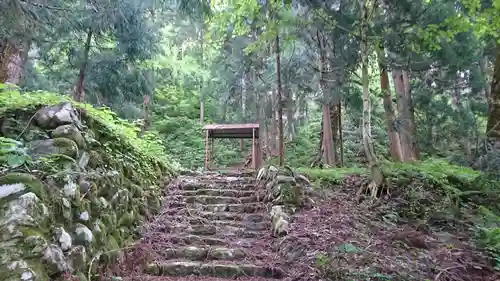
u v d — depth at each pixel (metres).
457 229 4.39
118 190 3.35
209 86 15.53
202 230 4.28
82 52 7.79
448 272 3.06
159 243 3.80
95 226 2.69
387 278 2.77
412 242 3.67
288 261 3.37
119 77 8.68
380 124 12.88
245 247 3.86
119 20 7.50
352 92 8.23
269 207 4.84
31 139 2.60
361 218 4.40
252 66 11.34
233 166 14.09
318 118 16.47
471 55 8.95
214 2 6.96
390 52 6.46
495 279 3.13
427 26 5.78
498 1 5.37
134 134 4.68
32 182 2.09
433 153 11.03
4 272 1.74
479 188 5.73
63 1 6.64
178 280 3.09
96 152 3.11
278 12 6.45
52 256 2.01
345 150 12.32
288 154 13.02
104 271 2.72
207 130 9.48
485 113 10.94
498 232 3.89
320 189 5.39
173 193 5.45
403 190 5.23
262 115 12.96
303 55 8.95
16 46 5.71
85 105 3.38
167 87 17.67
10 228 1.86
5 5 4.13
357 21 5.81
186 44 15.04
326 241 3.53
